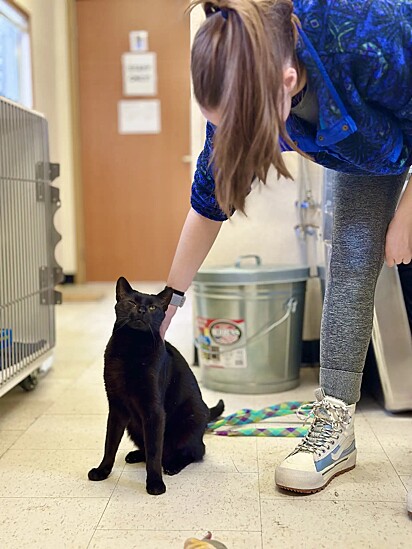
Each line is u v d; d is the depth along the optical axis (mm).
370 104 901
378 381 1663
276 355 1812
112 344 1161
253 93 740
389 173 1008
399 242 1085
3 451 1359
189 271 1270
